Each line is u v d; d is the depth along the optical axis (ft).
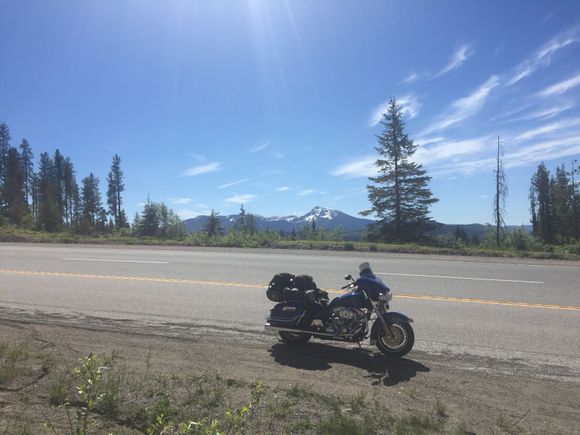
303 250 69.10
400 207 152.46
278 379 18.42
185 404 15.17
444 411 15.80
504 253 63.36
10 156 270.46
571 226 219.41
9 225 133.90
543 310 30.66
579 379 19.47
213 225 239.91
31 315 28.71
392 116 154.10
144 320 27.81
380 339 22.13
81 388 12.34
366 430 13.88
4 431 13.15
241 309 30.58
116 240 86.58
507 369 20.53
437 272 46.52
